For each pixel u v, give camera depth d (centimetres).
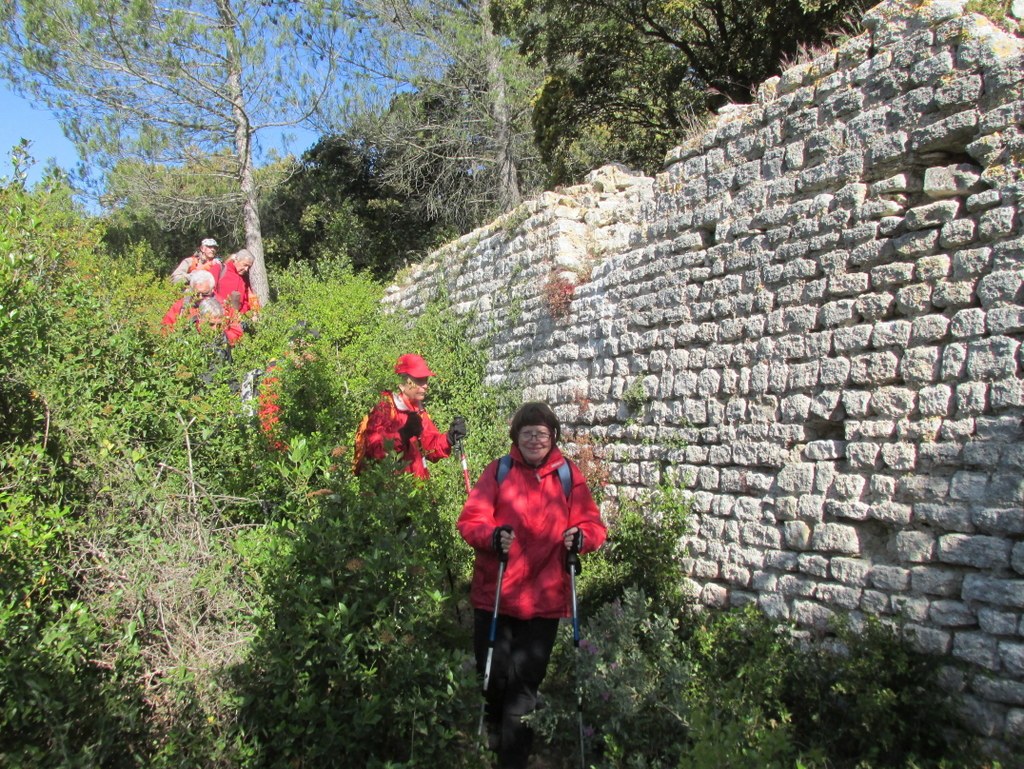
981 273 448
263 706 391
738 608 540
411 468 587
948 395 453
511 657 441
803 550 521
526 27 1727
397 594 413
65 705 357
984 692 407
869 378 497
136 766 371
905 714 421
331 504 441
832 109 545
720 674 495
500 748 433
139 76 1752
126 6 1722
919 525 457
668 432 654
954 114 473
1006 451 421
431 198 2377
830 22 1294
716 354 614
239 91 1861
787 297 561
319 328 906
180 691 383
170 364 562
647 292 698
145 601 415
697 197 654
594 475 720
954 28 478
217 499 487
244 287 1068
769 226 582
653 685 444
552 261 882
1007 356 429
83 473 452
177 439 514
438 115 2309
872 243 506
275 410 596
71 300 524
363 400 687
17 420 461
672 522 607
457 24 2066
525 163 2302
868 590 475
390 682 396
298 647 392
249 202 2022
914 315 479
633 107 1778
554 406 836
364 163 2631
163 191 1964
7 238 466
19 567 376
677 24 1658
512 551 442
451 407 957
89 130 1758
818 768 410
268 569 418
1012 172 443
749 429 575
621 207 875
